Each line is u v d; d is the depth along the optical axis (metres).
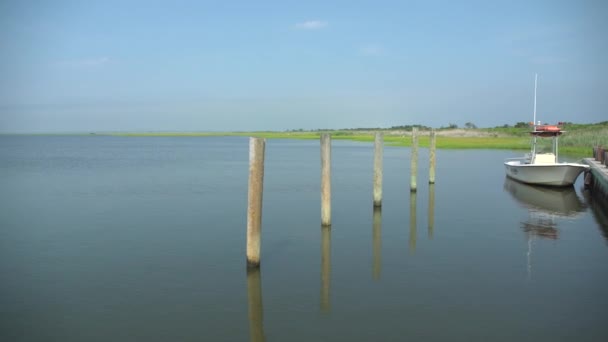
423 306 10.88
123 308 10.94
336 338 9.40
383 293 11.67
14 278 12.95
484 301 11.14
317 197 26.62
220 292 11.87
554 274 13.04
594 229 18.44
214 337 9.53
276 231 18.30
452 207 23.36
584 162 35.28
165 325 10.06
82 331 9.83
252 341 9.34
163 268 13.77
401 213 21.84
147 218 20.89
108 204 24.47
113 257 14.88
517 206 23.61
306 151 76.44
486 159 54.28
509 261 14.23
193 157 62.88
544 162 29.33
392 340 9.29
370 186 31.25
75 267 13.90
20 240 17.06
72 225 19.50
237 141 148.88
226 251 15.52
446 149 72.06
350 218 20.72
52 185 32.16
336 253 15.21
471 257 14.65
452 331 9.64
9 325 10.10
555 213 21.72
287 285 12.30
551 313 10.48
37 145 110.88
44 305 11.12
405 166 46.09
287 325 9.99
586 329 9.73
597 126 78.00
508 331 9.64
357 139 122.12
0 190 29.66
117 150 83.81
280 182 33.34
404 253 15.15
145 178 36.38
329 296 11.53
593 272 13.19
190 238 17.30
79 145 110.50
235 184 32.59
